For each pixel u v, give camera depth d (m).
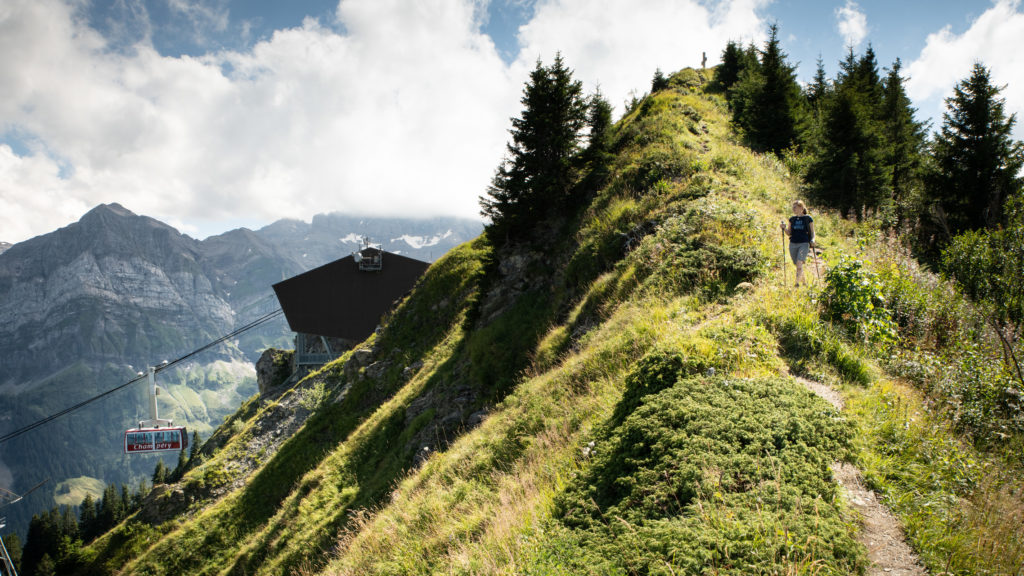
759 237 13.88
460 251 38.28
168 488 34.41
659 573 4.41
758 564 4.18
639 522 5.33
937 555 4.45
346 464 23.73
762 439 5.73
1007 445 6.54
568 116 25.27
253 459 36.09
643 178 22.70
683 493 5.32
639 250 16.48
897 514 5.04
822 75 45.62
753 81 32.62
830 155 25.94
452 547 8.15
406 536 10.27
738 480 5.31
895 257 13.05
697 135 28.03
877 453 6.00
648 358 8.27
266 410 41.09
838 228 18.77
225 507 29.33
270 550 21.33
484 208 26.59
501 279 26.72
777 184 21.02
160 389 43.62
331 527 18.41
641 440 6.50
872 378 8.05
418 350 32.72
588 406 10.04
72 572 30.69
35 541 84.94
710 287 12.29
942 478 5.55
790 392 6.76
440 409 21.27
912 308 10.59
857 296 9.55
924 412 7.01
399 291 61.22
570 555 5.38
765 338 8.78
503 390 18.92
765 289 10.98
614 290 16.00
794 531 4.44
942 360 8.66
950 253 16.61
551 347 16.58
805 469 5.28
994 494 5.32
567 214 26.06
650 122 29.30
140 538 31.42
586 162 27.02
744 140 30.19
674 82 46.97
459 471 12.05
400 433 23.06
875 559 4.46
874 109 33.78
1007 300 12.48
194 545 27.17
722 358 7.99
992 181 27.58
